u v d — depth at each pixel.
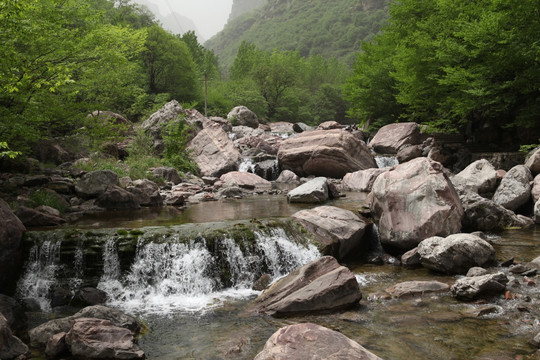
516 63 18.31
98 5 49.66
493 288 7.82
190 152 25.22
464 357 5.64
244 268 9.66
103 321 6.40
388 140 29.25
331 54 180.62
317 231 10.72
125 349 5.93
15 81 11.09
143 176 18.72
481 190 15.53
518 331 6.39
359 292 7.78
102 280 9.07
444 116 24.27
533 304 7.41
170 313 7.73
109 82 22.23
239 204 15.91
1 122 11.70
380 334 6.46
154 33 53.38
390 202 11.09
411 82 25.38
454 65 22.08
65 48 12.80
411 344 6.08
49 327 6.59
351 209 13.95
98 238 9.44
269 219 11.01
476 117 24.11
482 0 20.59
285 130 52.03
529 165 16.02
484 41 18.44
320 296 7.49
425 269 9.88
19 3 9.64
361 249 11.37
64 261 9.17
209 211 14.26
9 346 5.96
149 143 25.41
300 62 106.19
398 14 31.23
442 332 6.45
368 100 38.78
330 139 24.17
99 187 15.05
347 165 23.53
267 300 7.88
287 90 78.81
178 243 9.45
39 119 13.09
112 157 21.25
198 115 28.97
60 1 12.52
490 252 9.59
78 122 16.70
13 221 9.18
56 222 11.80
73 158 20.25
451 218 10.60
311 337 4.84
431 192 10.85
